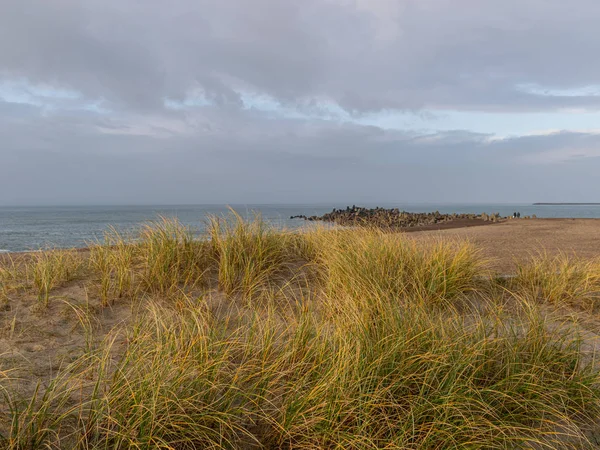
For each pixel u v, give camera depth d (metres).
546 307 5.41
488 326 4.16
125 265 5.49
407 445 2.51
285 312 4.57
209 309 4.59
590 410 3.15
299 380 2.96
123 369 2.85
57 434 2.37
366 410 2.68
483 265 7.11
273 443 2.62
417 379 3.05
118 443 2.33
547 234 16.23
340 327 3.52
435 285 5.36
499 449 2.58
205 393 2.80
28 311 4.41
